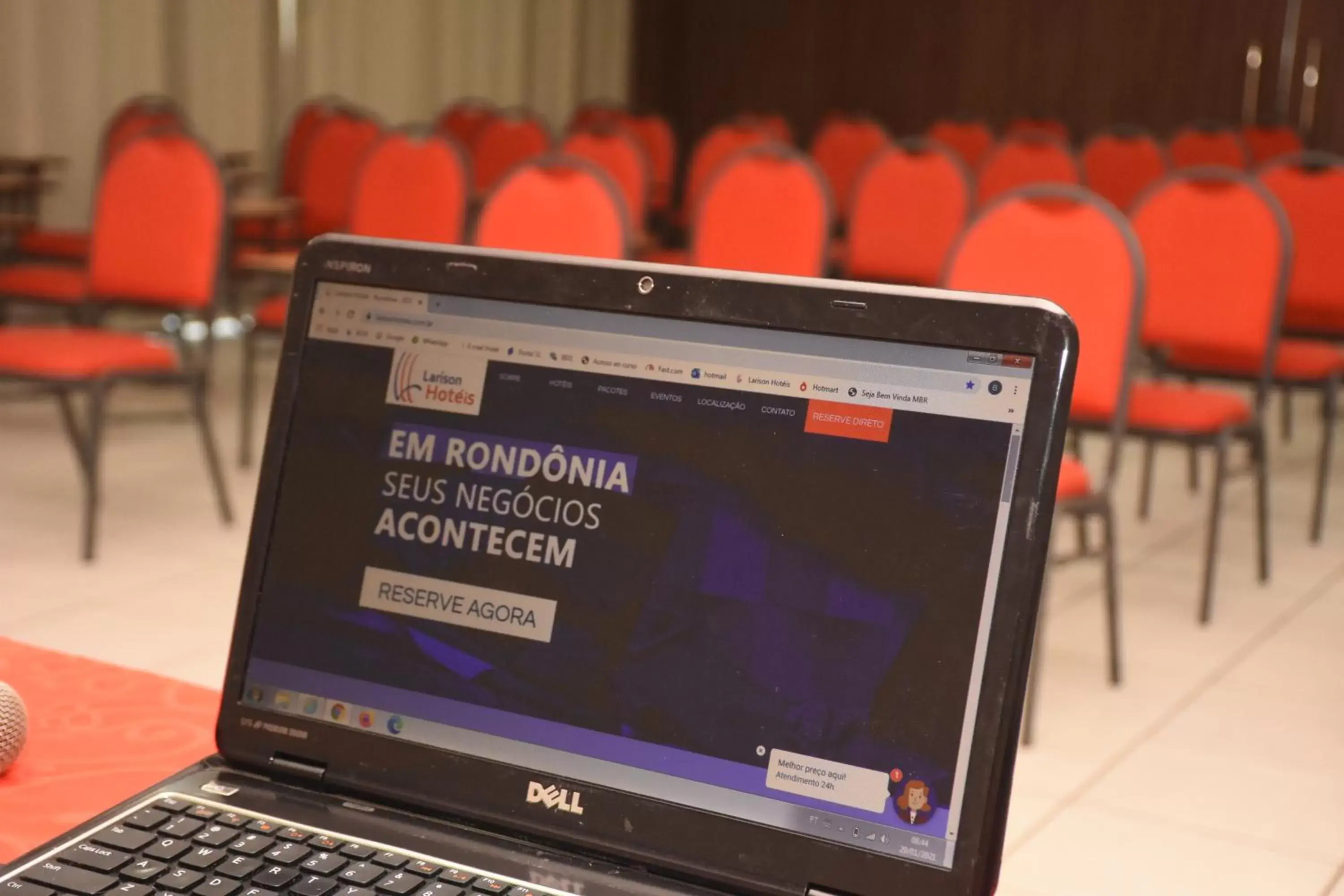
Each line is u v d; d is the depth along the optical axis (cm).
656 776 76
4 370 327
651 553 80
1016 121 1009
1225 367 347
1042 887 212
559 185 348
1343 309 417
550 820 77
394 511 85
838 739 74
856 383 77
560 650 80
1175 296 347
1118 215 276
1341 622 337
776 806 74
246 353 421
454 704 81
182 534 359
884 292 77
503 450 84
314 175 568
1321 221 420
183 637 292
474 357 85
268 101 741
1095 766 256
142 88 654
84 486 390
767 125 770
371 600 84
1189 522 419
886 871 71
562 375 84
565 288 84
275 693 85
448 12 854
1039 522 72
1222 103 966
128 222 366
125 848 73
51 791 86
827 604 76
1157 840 229
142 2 649
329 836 76
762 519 78
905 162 484
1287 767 258
